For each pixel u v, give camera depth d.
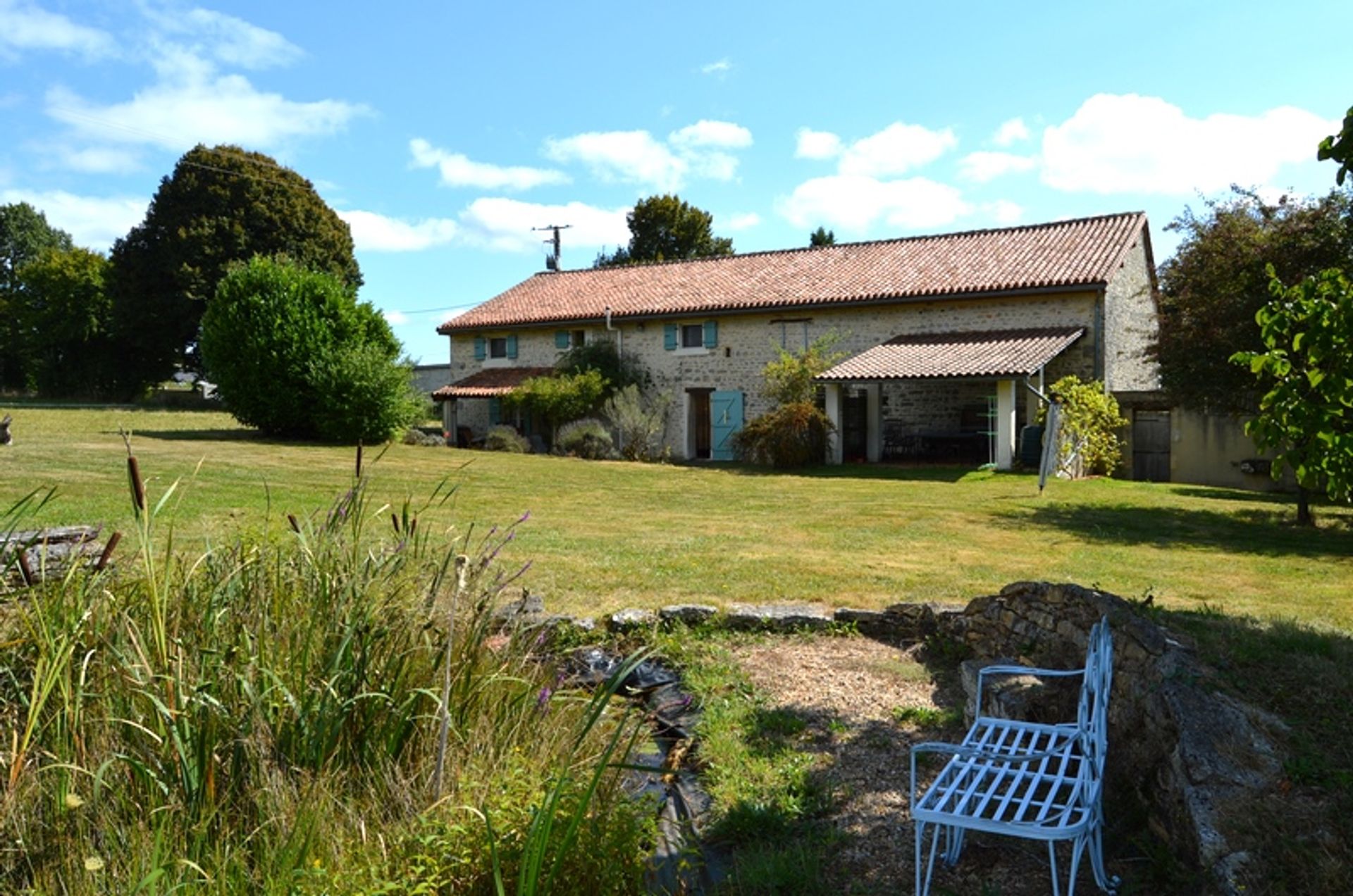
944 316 22.02
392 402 21.61
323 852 2.74
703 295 25.67
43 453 16.06
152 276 34.97
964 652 5.63
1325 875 2.60
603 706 3.04
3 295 48.28
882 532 10.77
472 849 2.59
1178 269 13.55
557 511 12.37
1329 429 4.46
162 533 7.89
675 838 3.39
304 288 21.94
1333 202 11.66
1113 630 4.09
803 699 4.92
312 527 4.00
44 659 2.96
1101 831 3.09
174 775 2.87
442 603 3.86
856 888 3.06
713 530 10.70
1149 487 16.97
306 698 3.13
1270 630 4.55
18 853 2.66
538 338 28.02
